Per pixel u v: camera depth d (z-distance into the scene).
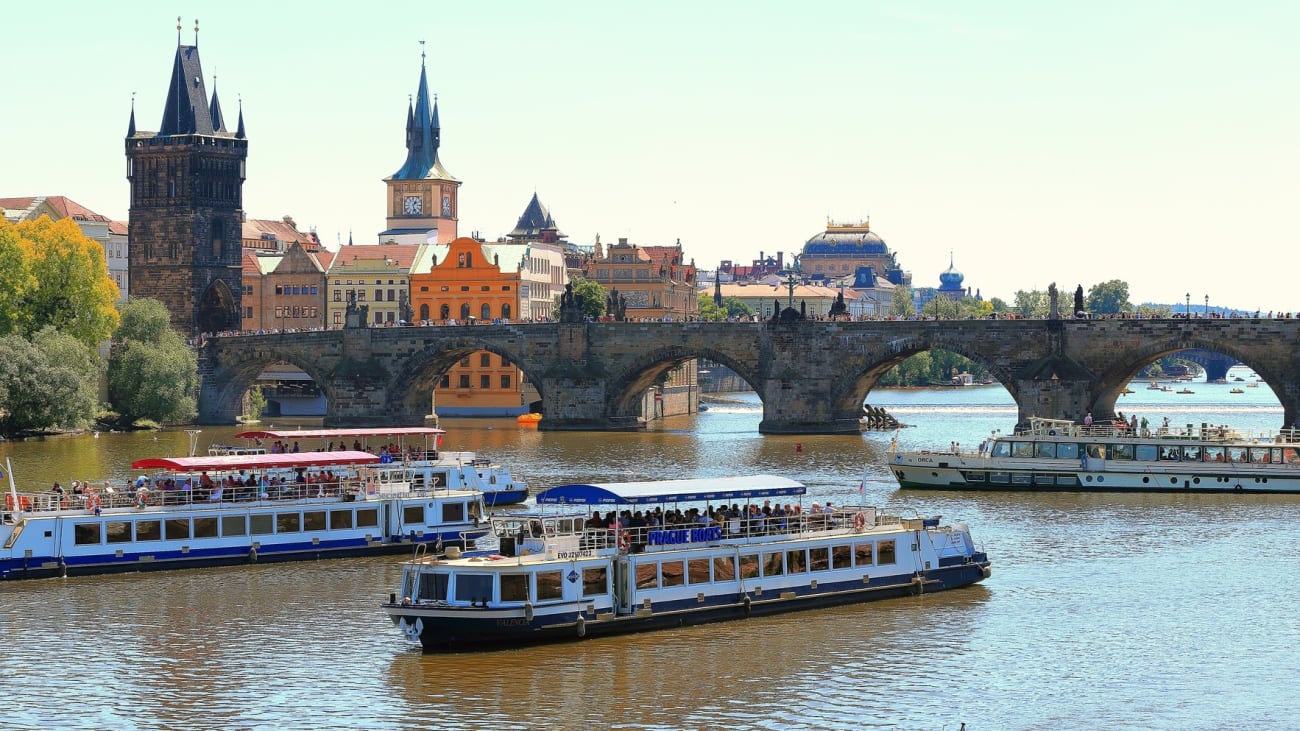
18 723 80.38
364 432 142.12
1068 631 97.31
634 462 191.12
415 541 121.06
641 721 80.25
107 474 170.38
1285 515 142.50
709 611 96.81
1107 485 160.25
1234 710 83.12
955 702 83.81
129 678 87.31
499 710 81.69
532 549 94.50
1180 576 113.50
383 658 90.38
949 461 162.00
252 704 82.88
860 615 99.75
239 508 116.44
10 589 108.19
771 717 81.12
